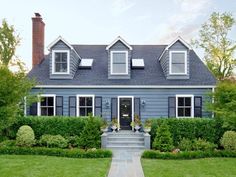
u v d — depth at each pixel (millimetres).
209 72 22250
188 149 15820
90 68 22625
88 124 16656
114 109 20969
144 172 11133
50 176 10367
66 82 21203
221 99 16359
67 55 21531
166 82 21125
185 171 11320
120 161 13359
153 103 20859
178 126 17516
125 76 21453
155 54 24531
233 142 15469
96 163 12609
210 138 17391
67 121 17797
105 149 15477
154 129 17703
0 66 16812
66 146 16422
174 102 20828
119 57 21688
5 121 15664
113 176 10617
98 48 25156
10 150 14570
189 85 20719
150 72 22281
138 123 19578
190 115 20844
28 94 17766
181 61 21531
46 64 23375
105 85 20859
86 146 16297
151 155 14102
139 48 25312
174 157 13859
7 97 15555
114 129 19844
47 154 14367
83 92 21094
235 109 15344
